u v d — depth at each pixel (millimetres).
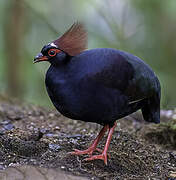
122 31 19609
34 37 21781
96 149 8820
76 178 7410
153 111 8742
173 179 8211
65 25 19906
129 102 7938
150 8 20141
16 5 21047
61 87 7523
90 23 19484
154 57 20391
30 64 21344
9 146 8633
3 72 21422
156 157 9414
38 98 20422
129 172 8266
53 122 11852
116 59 7676
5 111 12492
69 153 8336
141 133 11414
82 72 7438
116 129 10961
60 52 7566
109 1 20047
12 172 7504
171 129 10859
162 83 17172
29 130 10492
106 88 7488
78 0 20375
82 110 7586
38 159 8234
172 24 20578
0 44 21781
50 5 20156
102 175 7730
